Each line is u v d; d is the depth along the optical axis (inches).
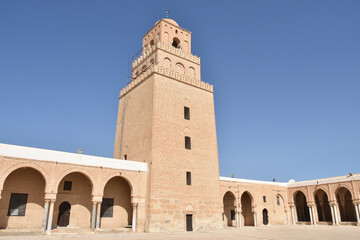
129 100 1211.9
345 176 1398.9
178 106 1101.1
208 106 1219.2
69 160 824.9
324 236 808.9
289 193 1534.2
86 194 920.9
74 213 885.2
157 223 904.3
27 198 817.5
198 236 777.6
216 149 1175.6
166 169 979.3
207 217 1047.0
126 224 978.1
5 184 791.7
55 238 661.9
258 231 987.3
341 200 1486.2
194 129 1123.3
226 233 893.2
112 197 973.2
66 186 892.0
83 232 802.2
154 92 1042.7
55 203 861.2
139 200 925.2
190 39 1364.4
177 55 1232.2
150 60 1215.6
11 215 784.9
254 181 1382.9
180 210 971.9
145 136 1023.6
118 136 1218.0
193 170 1059.3
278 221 1434.5
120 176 917.8
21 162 744.3
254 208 1328.7
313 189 1433.3
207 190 1080.8
